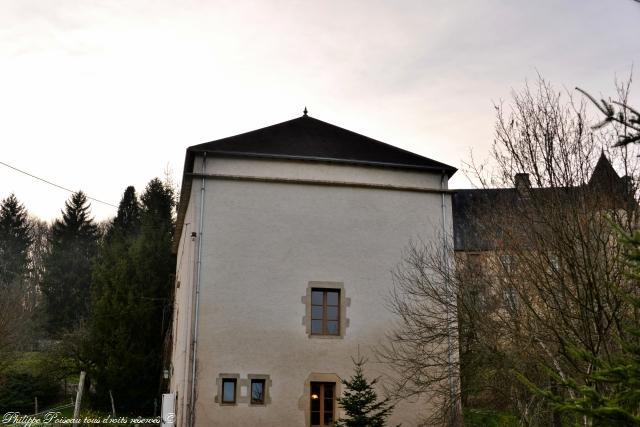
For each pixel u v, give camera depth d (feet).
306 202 59.31
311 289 57.26
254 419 52.80
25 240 199.93
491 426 55.06
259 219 57.88
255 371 53.93
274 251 57.31
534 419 44.04
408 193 61.82
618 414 15.51
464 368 51.75
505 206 47.32
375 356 56.39
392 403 55.11
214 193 57.77
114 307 94.63
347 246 58.95
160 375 93.66
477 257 54.65
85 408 89.86
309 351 55.47
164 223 117.80
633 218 33.83
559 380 19.27
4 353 100.32
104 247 116.67
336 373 55.36
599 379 16.92
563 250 33.55
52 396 101.30
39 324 131.13
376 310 57.72
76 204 181.06
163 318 96.12
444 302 51.19
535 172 39.70
